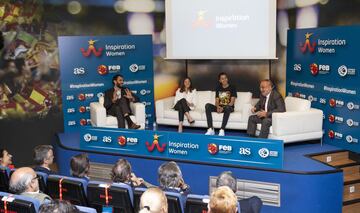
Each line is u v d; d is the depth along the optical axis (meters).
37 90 7.51
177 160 5.67
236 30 7.82
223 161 5.43
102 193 3.35
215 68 8.54
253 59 8.02
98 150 6.27
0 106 7.23
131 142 6.00
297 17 7.41
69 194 3.54
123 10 8.15
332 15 6.57
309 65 7.05
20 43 7.28
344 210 5.32
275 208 5.18
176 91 8.23
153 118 8.61
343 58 6.21
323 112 6.75
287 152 6.07
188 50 8.22
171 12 8.24
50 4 7.49
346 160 6.16
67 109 7.80
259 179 5.22
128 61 8.23
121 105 7.43
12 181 3.39
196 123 7.59
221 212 2.54
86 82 7.90
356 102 5.99
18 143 7.44
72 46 7.71
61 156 6.69
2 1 7.04
